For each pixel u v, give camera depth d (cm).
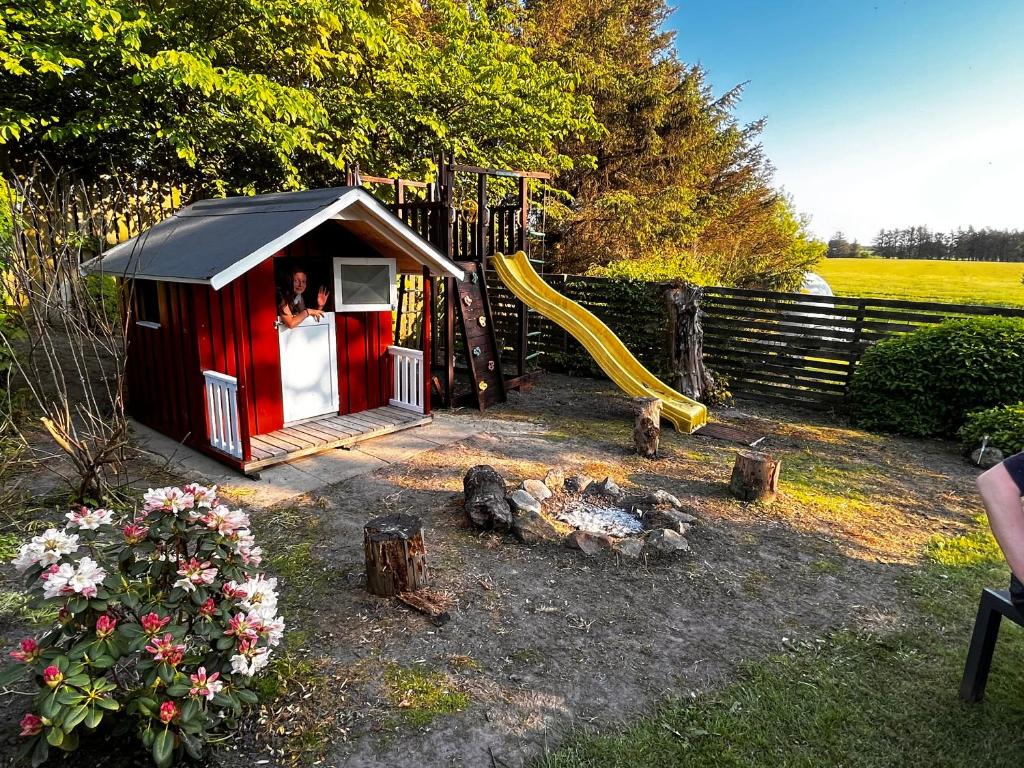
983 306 698
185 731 197
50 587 187
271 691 257
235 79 735
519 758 227
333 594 334
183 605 217
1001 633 309
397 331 847
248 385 557
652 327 907
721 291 841
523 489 454
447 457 561
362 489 481
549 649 293
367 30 901
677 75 1788
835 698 263
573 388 886
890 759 229
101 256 471
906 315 729
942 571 379
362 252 629
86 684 182
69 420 422
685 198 1717
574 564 373
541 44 1545
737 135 1838
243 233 506
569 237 1703
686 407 700
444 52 1133
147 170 912
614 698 261
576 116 1376
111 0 702
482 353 755
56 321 541
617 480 520
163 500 222
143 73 736
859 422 712
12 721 235
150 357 585
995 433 585
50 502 427
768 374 817
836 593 351
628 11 1698
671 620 321
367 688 262
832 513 466
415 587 333
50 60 653
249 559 243
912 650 298
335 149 1010
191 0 827
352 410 660
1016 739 239
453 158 1123
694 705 257
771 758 229
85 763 212
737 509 466
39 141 803
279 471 514
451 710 250
